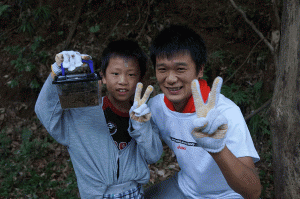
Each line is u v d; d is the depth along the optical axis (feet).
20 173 13.79
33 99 17.87
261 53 15.97
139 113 5.17
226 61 16.43
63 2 19.92
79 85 5.07
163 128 6.66
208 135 4.28
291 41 6.65
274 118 7.09
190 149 6.18
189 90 5.63
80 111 6.07
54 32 19.29
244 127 5.42
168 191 7.25
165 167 13.67
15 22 19.86
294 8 6.61
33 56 18.70
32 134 16.31
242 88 15.79
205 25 17.37
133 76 6.10
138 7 18.60
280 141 6.97
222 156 4.43
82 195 6.35
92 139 6.07
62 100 5.20
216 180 6.18
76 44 18.89
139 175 6.31
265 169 13.01
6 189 12.71
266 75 15.39
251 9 16.74
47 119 5.92
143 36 18.15
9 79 18.28
